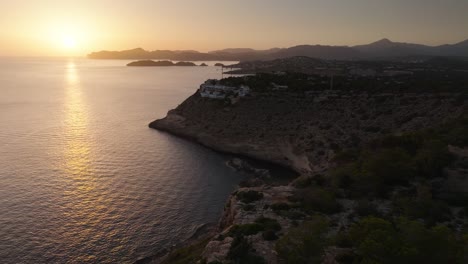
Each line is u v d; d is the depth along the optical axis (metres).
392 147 49.28
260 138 88.94
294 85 115.81
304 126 88.81
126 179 63.84
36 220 47.00
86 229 45.38
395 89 99.25
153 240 43.56
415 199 33.44
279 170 76.06
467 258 18.22
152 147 87.56
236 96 111.06
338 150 72.06
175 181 64.38
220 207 53.81
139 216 49.66
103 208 51.53
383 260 18.64
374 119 80.88
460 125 55.25
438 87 94.56
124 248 41.56
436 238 18.50
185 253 36.69
